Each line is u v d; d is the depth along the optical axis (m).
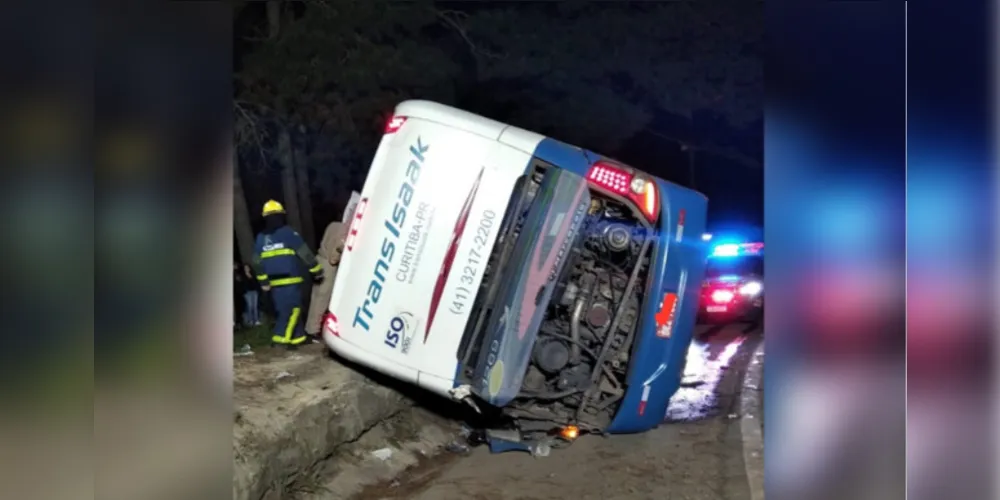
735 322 15.24
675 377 7.07
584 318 6.93
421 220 6.59
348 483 6.15
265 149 12.95
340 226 8.48
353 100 12.46
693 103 17.48
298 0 11.57
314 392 6.55
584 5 14.89
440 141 6.67
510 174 6.55
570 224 6.66
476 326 6.48
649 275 6.88
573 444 6.99
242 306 10.80
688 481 6.14
